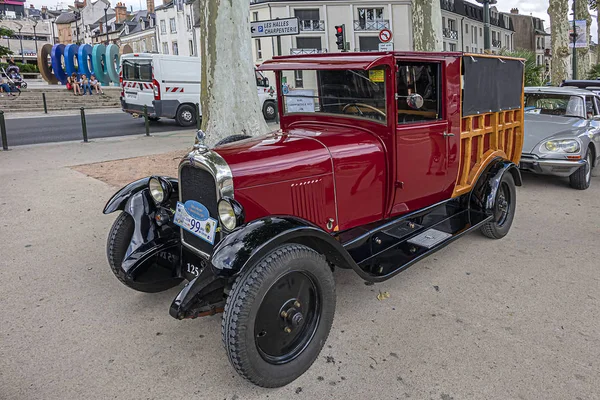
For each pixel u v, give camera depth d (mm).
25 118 19422
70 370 3016
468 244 5156
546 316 3588
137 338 3387
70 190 7344
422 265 4621
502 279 4262
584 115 7934
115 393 2799
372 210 3840
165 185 3746
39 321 3617
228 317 2609
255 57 48250
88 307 3834
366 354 3146
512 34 71812
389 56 3496
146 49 63656
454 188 4527
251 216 3111
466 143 4582
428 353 3141
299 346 2955
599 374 2883
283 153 3301
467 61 4293
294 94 4273
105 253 4938
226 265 2604
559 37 18750
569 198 7020
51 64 31719
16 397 2752
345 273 4453
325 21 46844
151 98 16172
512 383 2816
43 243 5211
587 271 4391
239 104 8570
